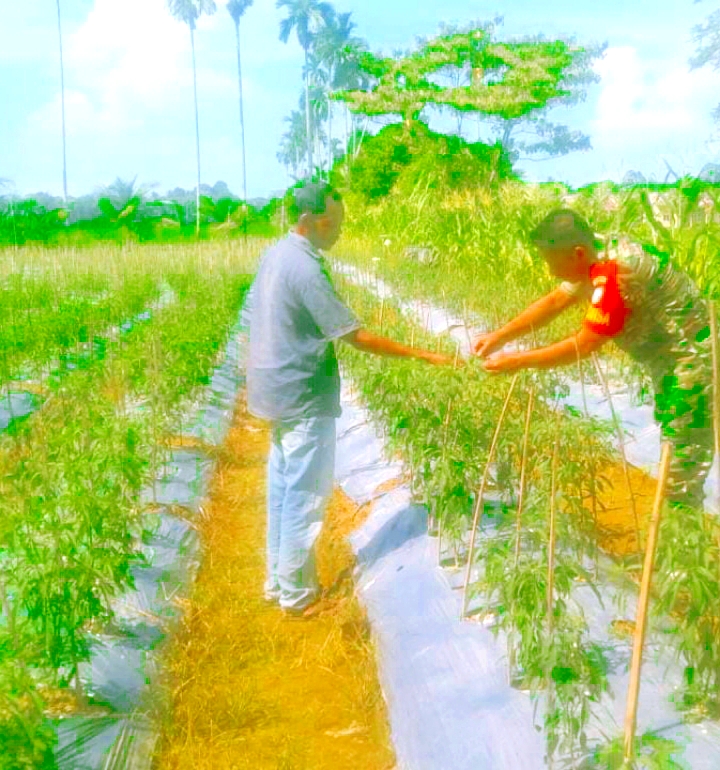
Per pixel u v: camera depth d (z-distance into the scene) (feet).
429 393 19.03
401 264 60.80
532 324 15.81
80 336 44.50
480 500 16.84
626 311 13.69
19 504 18.71
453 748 13.32
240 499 26.73
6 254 92.63
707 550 11.38
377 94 112.27
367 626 18.35
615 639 14.46
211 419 33.94
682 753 11.47
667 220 32.07
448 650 15.60
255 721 15.70
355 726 15.46
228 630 18.58
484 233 55.98
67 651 14.58
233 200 202.80
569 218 14.11
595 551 16.25
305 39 260.62
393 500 22.70
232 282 63.52
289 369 18.22
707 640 11.73
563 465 16.26
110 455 18.80
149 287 64.59
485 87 109.40
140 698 15.48
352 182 114.11
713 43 68.03
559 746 11.32
